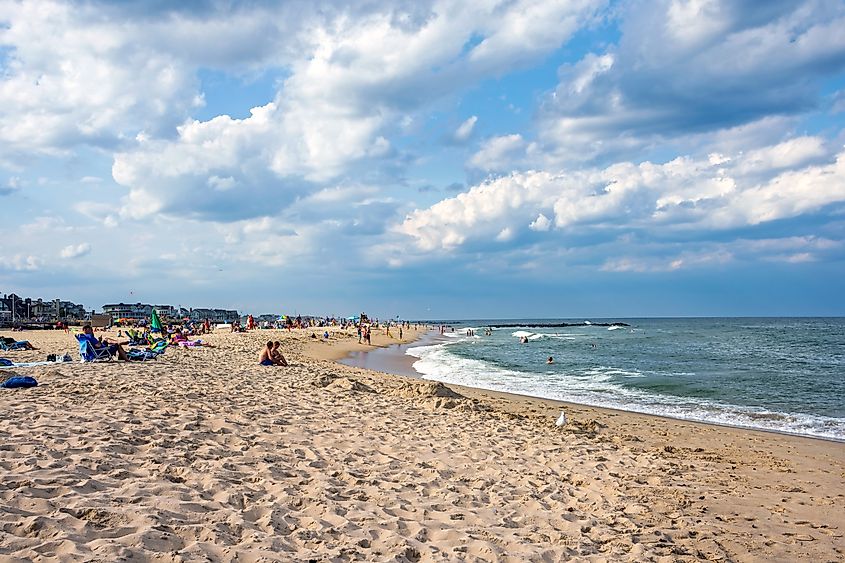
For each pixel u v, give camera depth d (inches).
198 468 241.0
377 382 672.4
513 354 1481.3
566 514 240.4
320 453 296.4
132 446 262.1
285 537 176.9
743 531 241.8
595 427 475.8
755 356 1323.8
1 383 431.2
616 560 195.3
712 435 462.9
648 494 288.4
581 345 1915.6
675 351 1536.7
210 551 154.3
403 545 182.2
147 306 5457.7
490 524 218.5
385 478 266.2
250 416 370.6
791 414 575.8
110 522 166.1
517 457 339.3
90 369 583.2
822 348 1610.5
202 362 765.3
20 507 169.0
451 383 830.5
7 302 4205.2
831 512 270.5
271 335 1908.2
